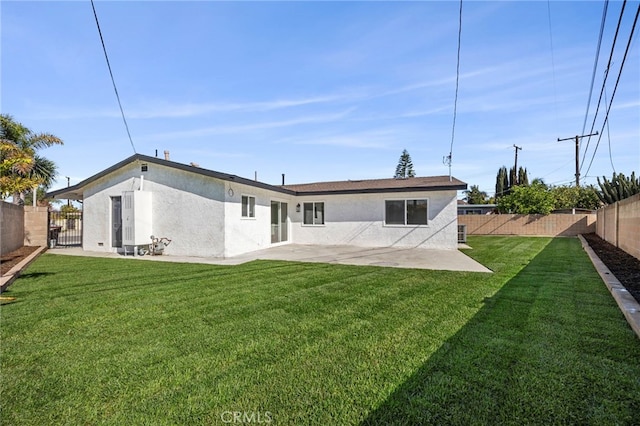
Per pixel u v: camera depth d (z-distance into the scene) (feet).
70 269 26.63
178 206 36.94
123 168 40.47
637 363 9.08
